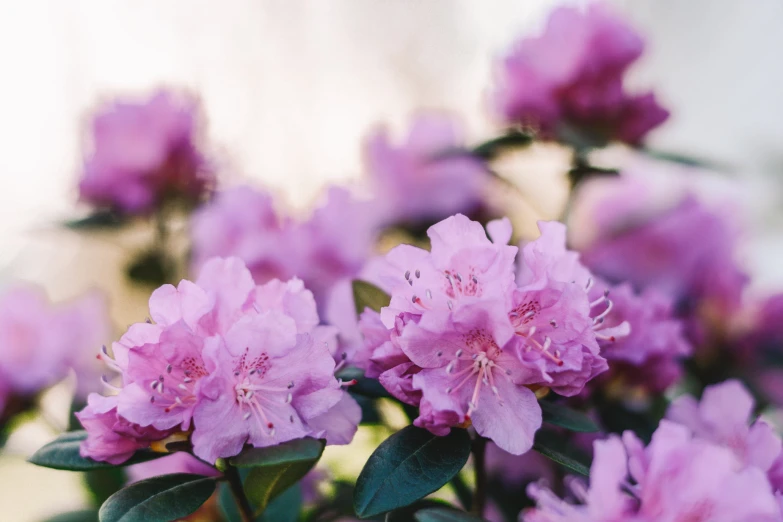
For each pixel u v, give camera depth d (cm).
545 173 75
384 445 46
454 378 45
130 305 80
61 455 47
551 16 67
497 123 71
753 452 47
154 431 45
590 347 44
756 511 42
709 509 42
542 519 43
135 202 72
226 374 44
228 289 46
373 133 75
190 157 73
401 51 115
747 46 112
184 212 75
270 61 112
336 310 51
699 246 67
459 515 44
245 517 48
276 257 64
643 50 66
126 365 45
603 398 55
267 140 111
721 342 67
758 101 111
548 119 67
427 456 45
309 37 113
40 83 103
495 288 44
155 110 71
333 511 56
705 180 77
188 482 47
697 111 114
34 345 63
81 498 73
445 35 113
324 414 47
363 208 67
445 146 73
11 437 66
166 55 108
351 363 49
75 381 64
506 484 60
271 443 44
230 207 66
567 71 66
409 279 45
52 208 89
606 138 67
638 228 69
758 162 98
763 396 66
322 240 64
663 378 54
